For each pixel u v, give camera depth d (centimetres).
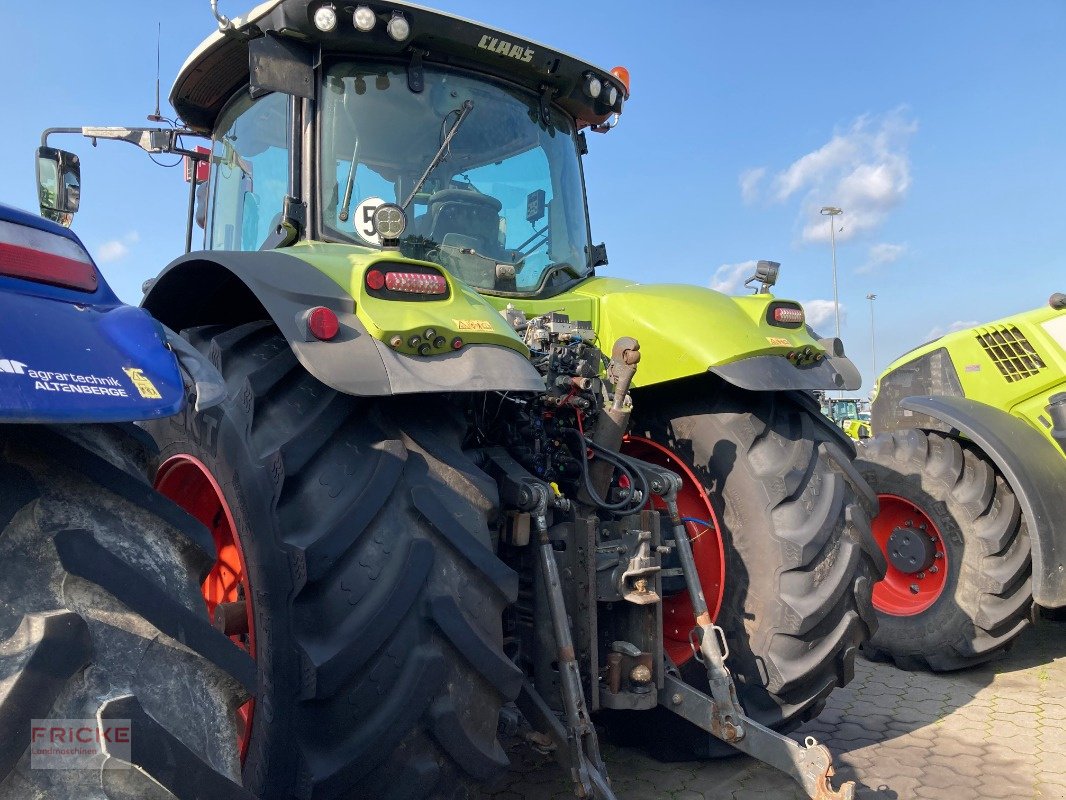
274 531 178
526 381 188
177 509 113
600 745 305
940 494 414
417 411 201
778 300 286
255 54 255
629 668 239
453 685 176
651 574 238
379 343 179
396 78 278
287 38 261
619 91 334
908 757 295
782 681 258
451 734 173
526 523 220
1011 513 393
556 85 313
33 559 94
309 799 166
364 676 170
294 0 249
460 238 282
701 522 286
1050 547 370
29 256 103
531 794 261
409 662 172
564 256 320
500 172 297
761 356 264
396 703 169
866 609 267
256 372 198
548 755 224
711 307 277
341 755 168
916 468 425
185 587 108
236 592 232
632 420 306
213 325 240
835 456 281
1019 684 387
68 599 93
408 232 270
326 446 186
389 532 179
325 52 270
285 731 173
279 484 180
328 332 174
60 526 98
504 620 236
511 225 298
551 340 244
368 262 187
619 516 251
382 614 170
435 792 175
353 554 176
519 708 224
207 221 347
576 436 248
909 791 267
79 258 112
